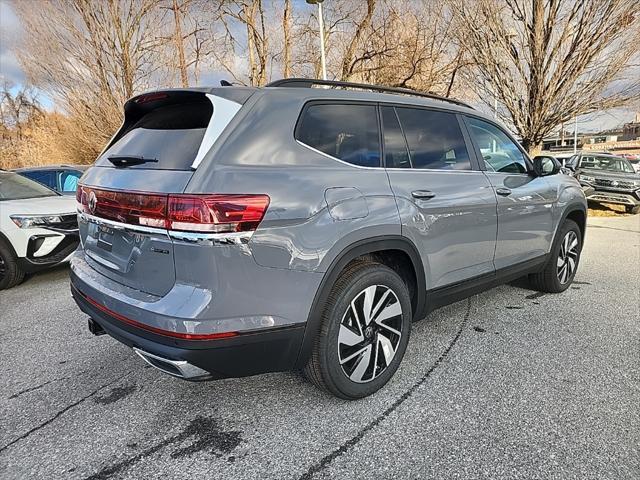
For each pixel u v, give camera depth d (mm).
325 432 2344
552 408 2498
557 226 4188
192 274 2018
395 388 2744
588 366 2969
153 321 2076
